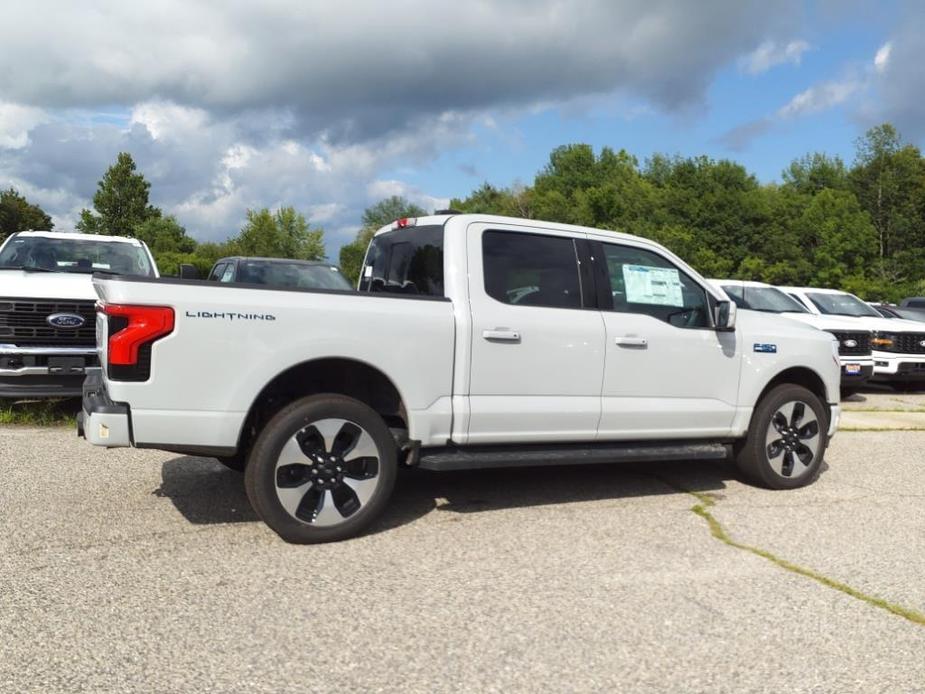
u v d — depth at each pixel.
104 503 5.42
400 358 4.91
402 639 3.46
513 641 3.47
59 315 8.16
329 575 4.21
